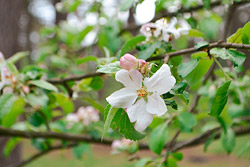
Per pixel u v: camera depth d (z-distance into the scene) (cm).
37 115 53
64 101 48
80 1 66
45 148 65
